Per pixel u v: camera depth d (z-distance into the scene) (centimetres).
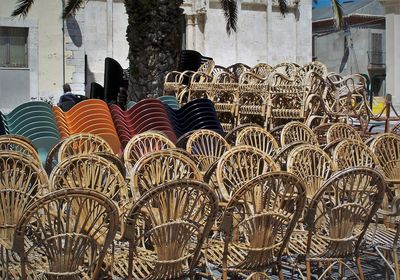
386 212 558
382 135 655
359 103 1168
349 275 552
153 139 613
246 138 677
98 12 2695
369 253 533
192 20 2902
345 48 4744
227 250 435
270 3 3047
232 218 437
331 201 475
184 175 520
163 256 405
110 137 759
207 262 456
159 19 1045
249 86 1032
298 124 733
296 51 3127
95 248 387
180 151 530
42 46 2097
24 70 2081
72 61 2144
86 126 772
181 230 405
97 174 495
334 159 586
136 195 492
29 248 400
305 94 938
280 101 1006
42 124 742
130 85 1073
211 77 1173
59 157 580
